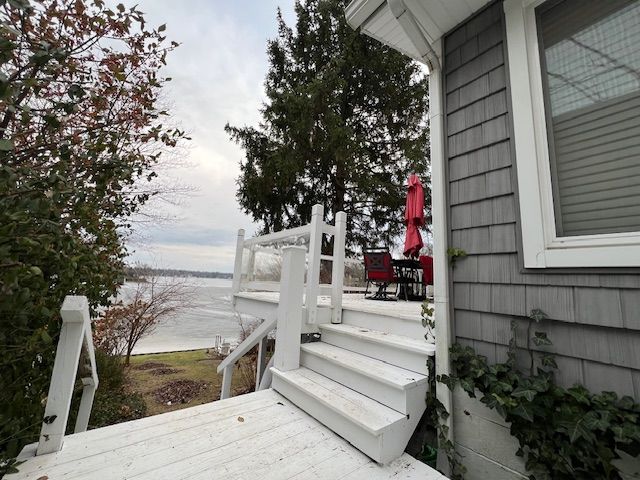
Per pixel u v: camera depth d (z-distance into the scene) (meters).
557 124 1.63
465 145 2.00
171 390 5.64
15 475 1.27
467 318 1.87
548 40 1.71
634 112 1.41
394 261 4.62
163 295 7.77
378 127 9.06
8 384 1.49
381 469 1.53
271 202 8.64
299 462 1.52
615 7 1.50
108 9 1.72
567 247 1.50
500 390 1.54
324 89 7.70
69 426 2.39
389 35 2.60
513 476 1.58
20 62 1.34
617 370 1.33
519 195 1.69
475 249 1.87
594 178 1.49
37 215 1.18
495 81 1.89
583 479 1.33
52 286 1.65
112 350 5.78
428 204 8.21
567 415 1.34
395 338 2.26
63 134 1.72
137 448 1.54
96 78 1.85
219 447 1.59
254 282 3.93
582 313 1.43
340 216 3.03
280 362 2.41
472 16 2.05
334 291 2.92
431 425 1.95
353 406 1.80
